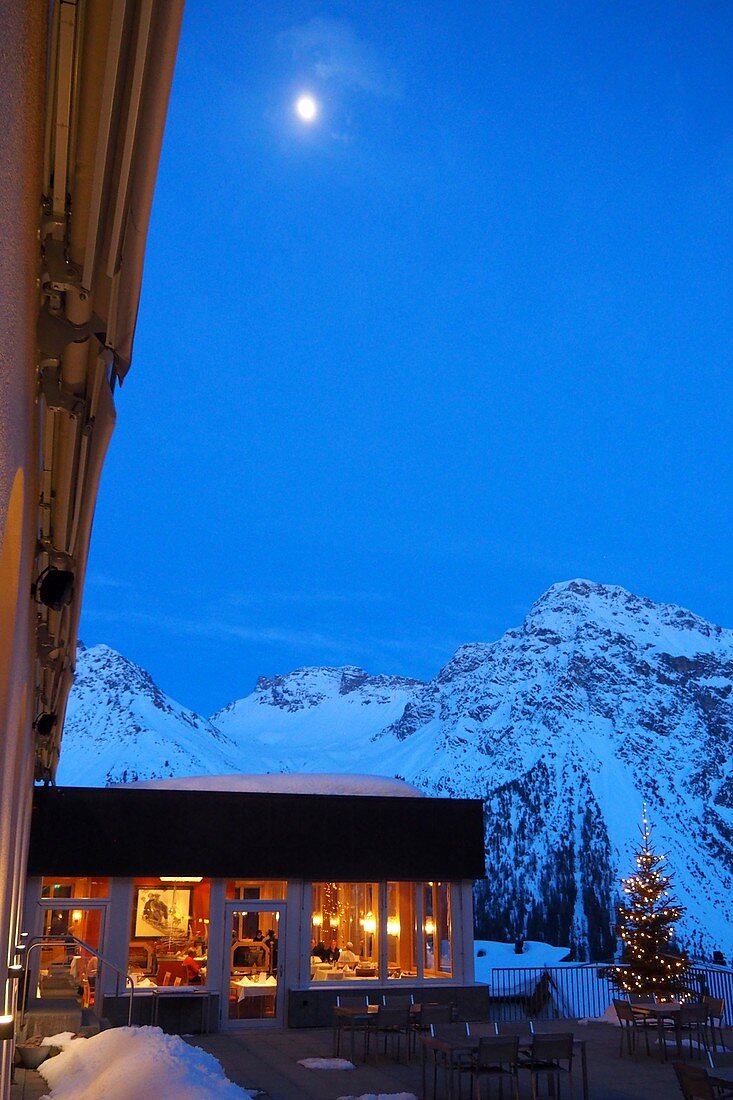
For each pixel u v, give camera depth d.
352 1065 13.30
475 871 18.84
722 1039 14.34
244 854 17.36
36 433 3.51
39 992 15.27
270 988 17.06
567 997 20.27
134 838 16.92
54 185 2.55
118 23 1.96
